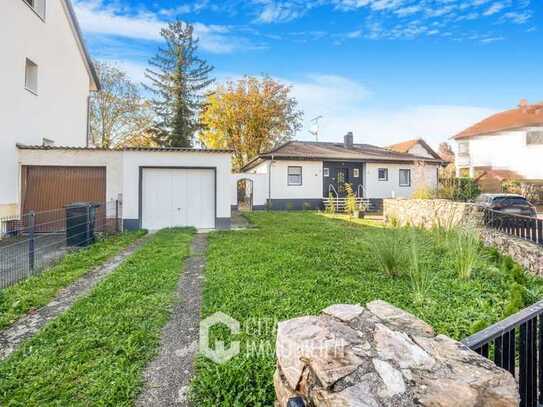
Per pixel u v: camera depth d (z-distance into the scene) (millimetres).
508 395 1708
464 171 30797
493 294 5281
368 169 22812
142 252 8086
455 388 1692
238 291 5246
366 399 1655
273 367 3176
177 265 6906
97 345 3670
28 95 11945
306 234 10836
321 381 1806
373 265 6867
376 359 1907
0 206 10461
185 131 32844
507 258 6703
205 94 34531
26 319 4488
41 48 12797
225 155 12688
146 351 3572
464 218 9211
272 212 19000
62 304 5016
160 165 12328
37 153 11641
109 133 28984
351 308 2566
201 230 12148
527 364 2471
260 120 34000
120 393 2871
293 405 1785
